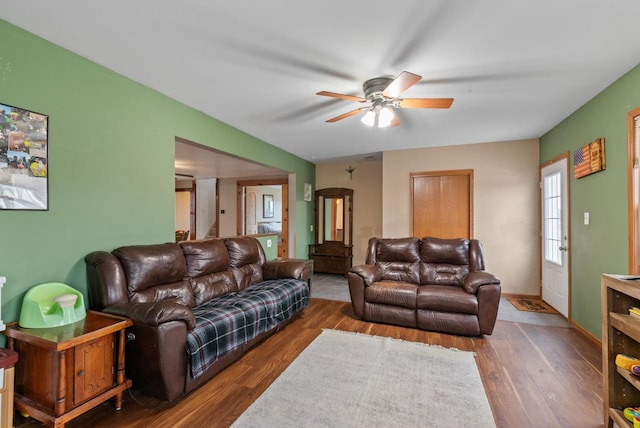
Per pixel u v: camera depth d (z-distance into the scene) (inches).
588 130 118.6
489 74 95.0
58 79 79.8
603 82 101.3
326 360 98.8
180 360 76.2
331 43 78.4
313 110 128.0
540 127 153.3
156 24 70.9
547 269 163.9
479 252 143.4
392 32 73.4
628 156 94.6
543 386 84.4
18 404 65.9
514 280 179.9
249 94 111.1
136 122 101.0
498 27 71.1
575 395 80.2
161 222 110.7
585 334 121.3
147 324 72.9
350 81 99.9
